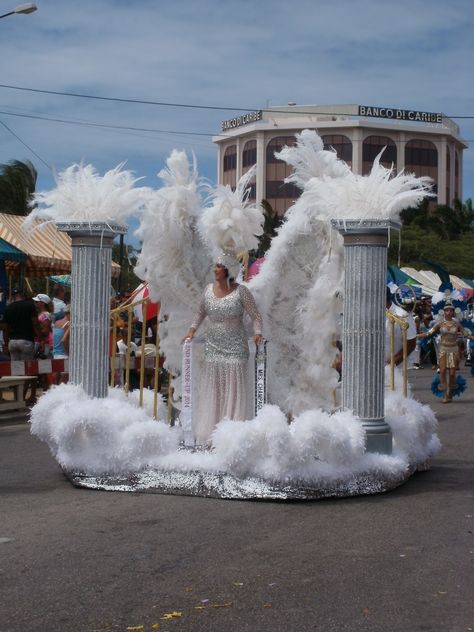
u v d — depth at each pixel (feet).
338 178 25.36
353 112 288.10
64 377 45.85
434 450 27.96
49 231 61.98
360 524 20.63
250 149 289.53
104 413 24.49
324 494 22.95
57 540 19.22
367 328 24.62
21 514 21.67
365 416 24.67
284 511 21.85
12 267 63.87
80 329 26.18
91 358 26.18
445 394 50.14
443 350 50.14
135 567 17.25
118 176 26.50
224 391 25.94
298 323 27.43
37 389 50.11
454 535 19.69
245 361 26.04
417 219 217.77
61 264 59.16
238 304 25.79
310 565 17.40
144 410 26.08
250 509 22.03
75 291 26.25
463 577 16.66
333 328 26.81
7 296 58.18
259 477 23.03
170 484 23.65
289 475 22.71
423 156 299.79
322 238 26.50
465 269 191.52
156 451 24.21
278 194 282.15
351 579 16.52
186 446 25.30
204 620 14.43
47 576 16.69
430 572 16.97
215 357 25.95
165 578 16.58
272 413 22.97
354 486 23.36
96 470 24.40
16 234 56.95
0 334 53.93
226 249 27.25
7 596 15.58
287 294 27.43
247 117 292.61
